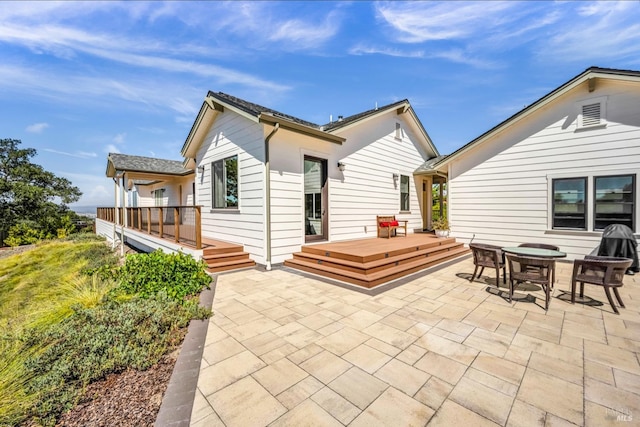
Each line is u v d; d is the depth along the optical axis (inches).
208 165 348.5
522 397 80.3
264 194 250.5
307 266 239.8
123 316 125.1
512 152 308.5
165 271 181.3
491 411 74.7
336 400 79.8
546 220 287.1
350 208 324.8
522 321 135.3
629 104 242.4
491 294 178.5
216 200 333.4
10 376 83.0
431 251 281.7
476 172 335.0
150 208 351.9
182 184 564.7
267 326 131.6
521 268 189.8
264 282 209.5
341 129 295.4
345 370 94.9
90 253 421.4
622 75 232.4
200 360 101.8
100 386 88.4
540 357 102.3
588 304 158.9
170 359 104.8
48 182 850.8
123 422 73.0
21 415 72.4
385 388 85.0
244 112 242.1
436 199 735.7
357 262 214.1
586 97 262.8
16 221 738.2
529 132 296.8
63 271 319.0
